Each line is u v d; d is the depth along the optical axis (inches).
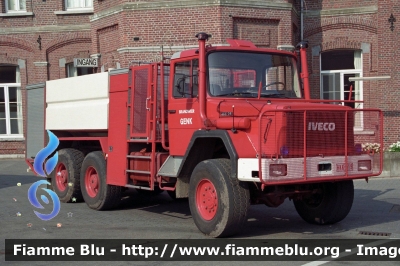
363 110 318.3
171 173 346.9
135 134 380.8
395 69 768.9
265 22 719.1
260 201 327.6
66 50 908.6
